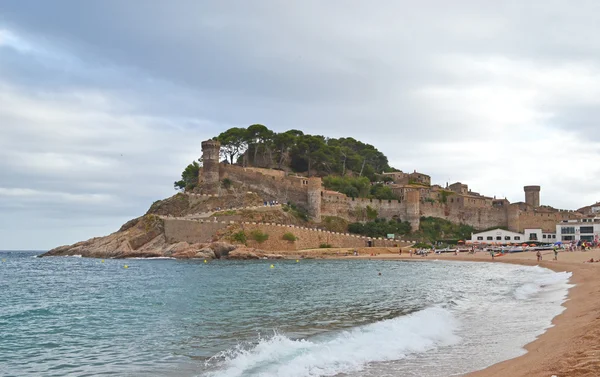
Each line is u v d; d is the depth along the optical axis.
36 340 26.97
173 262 110.88
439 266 91.31
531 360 18.84
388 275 70.44
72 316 35.25
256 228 124.25
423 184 196.38
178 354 22.88
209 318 32.88
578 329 23.67
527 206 188.50
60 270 96.38
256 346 23.55
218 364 20.89
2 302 45.19
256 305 39.19
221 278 67.69
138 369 20.55
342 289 51.34
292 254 122.56
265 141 175.88
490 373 17.88
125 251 132.38
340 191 160.75
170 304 40.50
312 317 32.66
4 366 21.62
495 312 32.94
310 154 177.25
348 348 22.58
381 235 147.38
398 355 21.55
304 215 144.62
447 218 166.88
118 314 35.72
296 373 18.95
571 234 147.38
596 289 39.12
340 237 138.62
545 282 51.88
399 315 33.16
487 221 166.75
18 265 118.56
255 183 154.38
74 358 22.80
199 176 162.12
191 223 129.12
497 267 84.94
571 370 16.17
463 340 24.41
